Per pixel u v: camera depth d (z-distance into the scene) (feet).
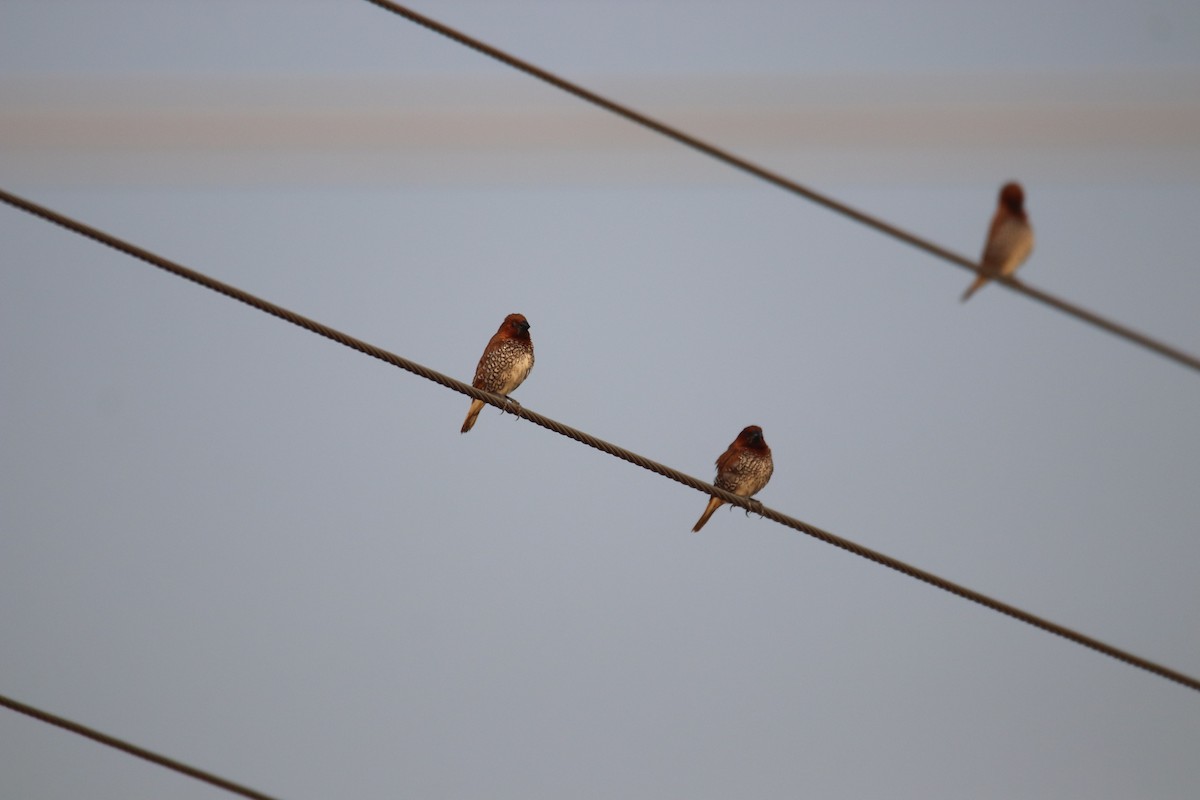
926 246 47.24
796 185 45.57
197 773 45.19
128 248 42.86
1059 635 47.37
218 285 43.78
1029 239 57.41
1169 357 47.62
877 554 47.96
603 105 43.73
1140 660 47.42
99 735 44.88
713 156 44.62
